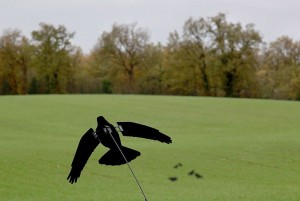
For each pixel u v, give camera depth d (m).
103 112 64.81
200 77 98.81
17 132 51.94
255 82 95.56
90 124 57.53
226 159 34.47
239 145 39.69
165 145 40.19
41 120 59.50
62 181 28.02
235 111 65.81
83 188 25.97
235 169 31.62
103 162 5.24
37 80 105.31
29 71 105.88
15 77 105.38
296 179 28.80
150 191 24.55
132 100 76.00
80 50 108.69
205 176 29.78
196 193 23.52
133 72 108.88
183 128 54.59
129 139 45.72
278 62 103.75
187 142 42.12
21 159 33.56
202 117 61.56
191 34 96.88
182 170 31.45
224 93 98.06
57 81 104.38
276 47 103.44
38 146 40.16
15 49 104.38
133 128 5.36
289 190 24.34
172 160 34.12
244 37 92.56
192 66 98.00
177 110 66.56
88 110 66.25
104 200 21.78
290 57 103.00
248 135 48.69
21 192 24.94
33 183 27.34
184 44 98.25
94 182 27.81
